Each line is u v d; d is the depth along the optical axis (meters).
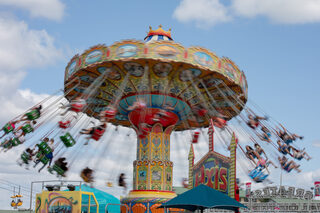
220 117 23.12
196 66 19.62
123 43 19.53
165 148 23.05
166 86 22.09
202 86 22.73
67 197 18.09
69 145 21.50
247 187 20.05
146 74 20.89
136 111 22.91
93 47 20.22
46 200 18.34
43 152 21.48
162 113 22.19
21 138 21.12
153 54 19.20
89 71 21.55
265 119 21.92
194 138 24.03
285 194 19.44
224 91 23.62
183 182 23.42
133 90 22.73
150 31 25.81
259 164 20.77
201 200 13.89
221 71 20.50
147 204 21.38
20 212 25.80
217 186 20.30
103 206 23.47
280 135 21.83
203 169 21.89
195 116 26.23
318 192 18.16
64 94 23.23
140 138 23.16
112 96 24.08
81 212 18.14
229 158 19.78
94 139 21.50
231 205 13.92
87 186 24.59
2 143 20.84
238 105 25.61
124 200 22.34
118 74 21.33
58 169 21.44
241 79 22.36
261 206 19.83
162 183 22.27
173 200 14.34
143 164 22.62
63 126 21.61
